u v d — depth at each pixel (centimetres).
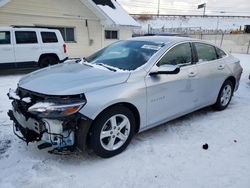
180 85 378
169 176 281
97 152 299
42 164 296
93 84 292
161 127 409
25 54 896
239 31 4050
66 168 290
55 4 1409
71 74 321
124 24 1625
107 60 383
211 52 463
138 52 375
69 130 275
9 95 316
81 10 1530
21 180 266
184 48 402
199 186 266
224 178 280
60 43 987
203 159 317
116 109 302
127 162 306
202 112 491
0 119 432
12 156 310
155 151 332
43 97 278
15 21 1288
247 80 859
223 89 489
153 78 340
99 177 276
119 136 318
